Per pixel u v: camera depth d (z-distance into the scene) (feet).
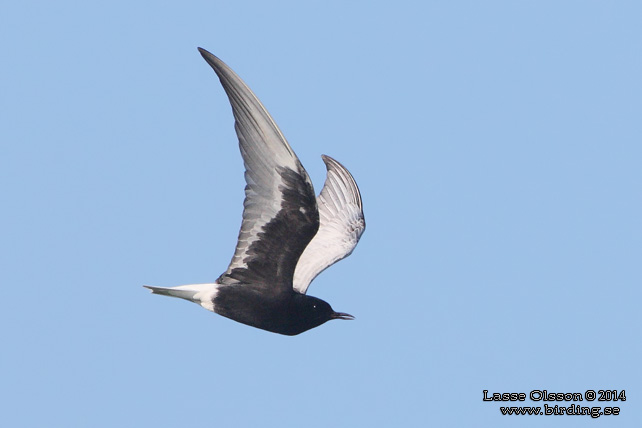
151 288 59.72
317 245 69.62
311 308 61.87
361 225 71.51
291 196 56.39
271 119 54.29
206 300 59.57
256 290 59.67
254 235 58.08
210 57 53.06
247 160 55.21
